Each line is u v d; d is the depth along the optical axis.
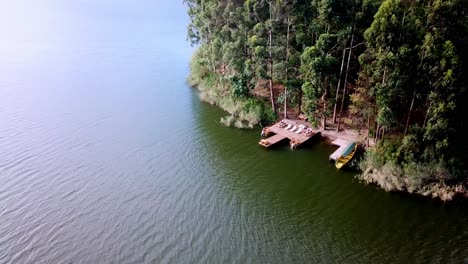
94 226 27.45
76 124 48.06
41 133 44.69
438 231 25.84
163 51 114.25
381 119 30.75
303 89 38.34
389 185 30.30
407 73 28.94
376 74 30.59
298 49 41.91
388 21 28.11
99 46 122.19
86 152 39.69
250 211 29.17
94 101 58.56
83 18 190.38
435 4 26.00
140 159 38.25
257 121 46.97
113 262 23.91
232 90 51.62
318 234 26.27
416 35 28.08
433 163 29.50
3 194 31.45
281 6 38.47
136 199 30.98
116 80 73.81
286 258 23.97
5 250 24.98
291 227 27.11
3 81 70.56
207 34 60.06
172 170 35.94
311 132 41.53
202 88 62.44
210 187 32.81
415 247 24.52
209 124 47.84
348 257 23.94
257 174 34.94
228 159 38.00
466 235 25.23
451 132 27.94
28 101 57.91
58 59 97.25
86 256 24.45
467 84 27.22
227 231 26.73
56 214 28.88
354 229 26.64
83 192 31.97
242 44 47.22
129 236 26.33
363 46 36.38
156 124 48.28
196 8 63.94
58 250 25.02
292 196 31.14
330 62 35.44
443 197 28.59
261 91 52.69
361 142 37.97
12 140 42.34
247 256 24.22
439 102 27.52
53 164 36.88
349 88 41.16
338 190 31.61
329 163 36.16
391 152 31.53
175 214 28.88
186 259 24.00
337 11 33.84
